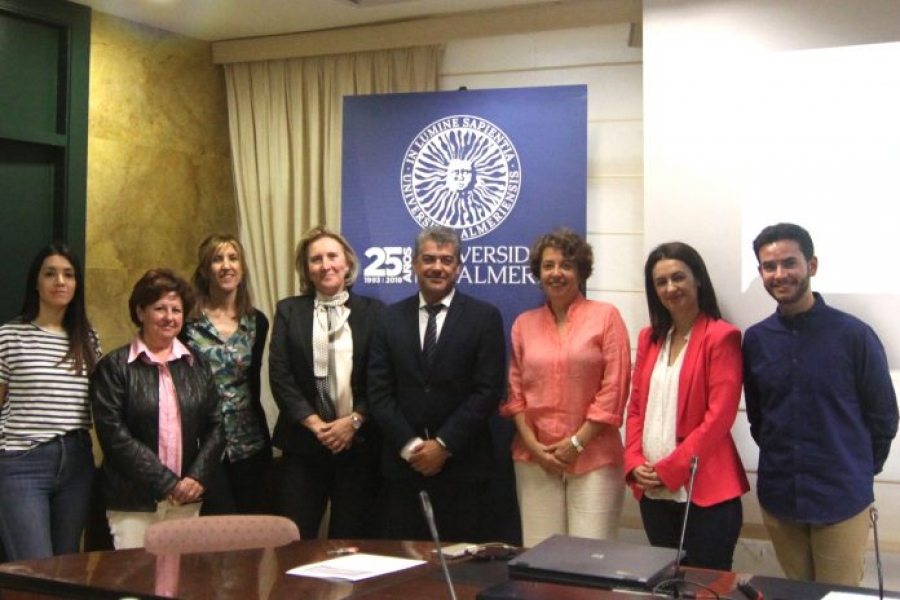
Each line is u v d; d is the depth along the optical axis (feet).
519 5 13.30
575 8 13.06
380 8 13.44
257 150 15.14
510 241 12.62
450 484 11.15
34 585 6.80
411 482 11.18
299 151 14.82
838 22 10.99
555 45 13.50
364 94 14.19
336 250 11.80
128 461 10.42
